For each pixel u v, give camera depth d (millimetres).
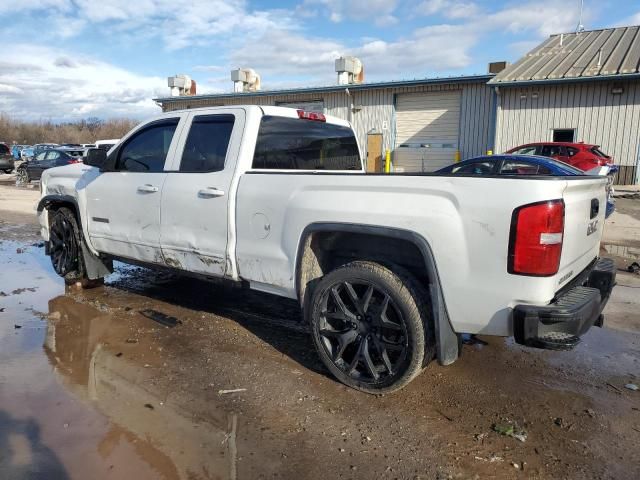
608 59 19953
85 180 5398
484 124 22562
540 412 3281
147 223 4711
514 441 2957
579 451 2871
